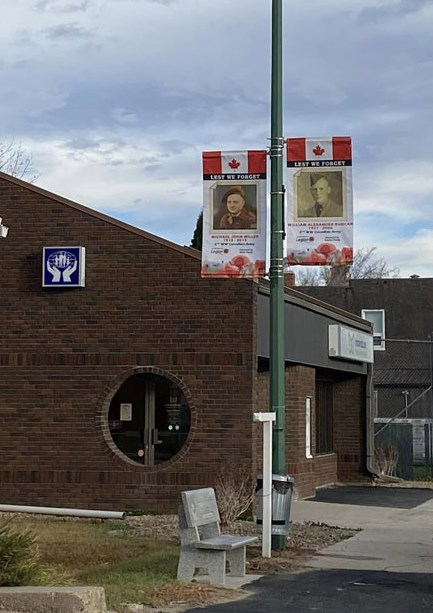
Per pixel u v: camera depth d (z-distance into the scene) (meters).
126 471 17.88
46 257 18.42
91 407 18.16
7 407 18.42
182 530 11.03
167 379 18.22
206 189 13.65
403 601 10.25
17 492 18.22
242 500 16.28
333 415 26.77
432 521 17.80
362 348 25.25
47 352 18.39
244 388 17.61
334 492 23.47
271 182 13.49
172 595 10.12
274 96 13.55
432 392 40.16
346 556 13.29
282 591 10.61
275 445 13.25
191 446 17.66
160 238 18.16
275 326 13.35
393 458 27.97
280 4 13.58
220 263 13.53
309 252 13.20
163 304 18.05
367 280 43.31
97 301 18.31
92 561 12.43
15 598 8.75
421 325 42.09
